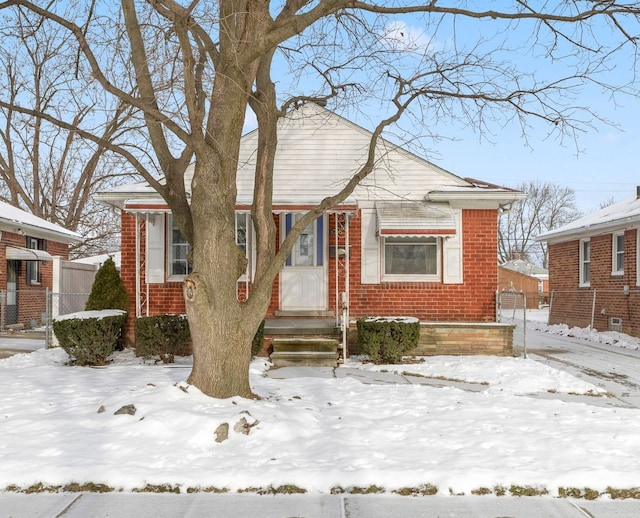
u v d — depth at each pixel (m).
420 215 13.09
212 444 6.08
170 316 11.62
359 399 8.34
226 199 7.58
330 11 7.34
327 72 9.82
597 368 12.13
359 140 14.27
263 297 7.76
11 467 5.33
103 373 10.34
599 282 19.91
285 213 13.71
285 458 5.71
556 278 23.69
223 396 7.44
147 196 13.45
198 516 4.60
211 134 7.55
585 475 5.23
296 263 14.06
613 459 5.70
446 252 13.66
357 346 12.77
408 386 9.42
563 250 22.97
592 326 19.67
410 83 8.98
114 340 11.77
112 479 5.16
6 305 20.89
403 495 5.02
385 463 5.54
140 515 4.61
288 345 12.03
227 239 7.51
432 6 8.02
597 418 7.35
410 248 13.91
